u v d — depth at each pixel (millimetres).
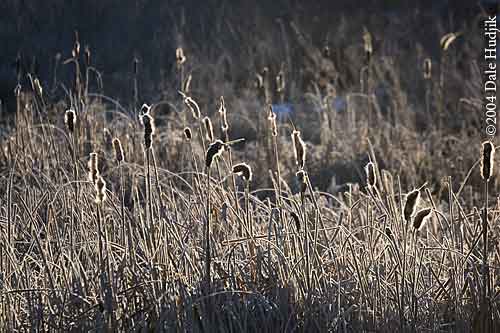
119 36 49875
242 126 37000
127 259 15789
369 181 15836
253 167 28797
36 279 15938
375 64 44469
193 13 54469
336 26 57094
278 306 15398
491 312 15289
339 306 14953
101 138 27953
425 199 25984
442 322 15789
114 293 14625
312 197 16000
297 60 51094
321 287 15742
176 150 27922
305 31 55781
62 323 14727
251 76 46188
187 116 31609
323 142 33031
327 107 35844
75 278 15305
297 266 15758
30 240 17656
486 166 14891
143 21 52000
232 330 14672
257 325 15273
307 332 15242
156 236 16078
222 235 17062
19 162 23641
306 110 41062
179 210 19062
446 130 37094
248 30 54281
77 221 17078
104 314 14422
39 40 48438
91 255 16281
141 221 16406
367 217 17156
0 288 14977
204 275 15336
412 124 36781
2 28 48656
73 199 18109
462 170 29812
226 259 16203
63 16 50594
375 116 38469
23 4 50062
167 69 46219
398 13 60688
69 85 41938
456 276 16031
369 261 16250
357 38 55406
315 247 15727
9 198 16172
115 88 42531
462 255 15773
